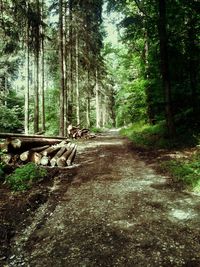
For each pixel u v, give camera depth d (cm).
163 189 848
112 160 1297
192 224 613
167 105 1580
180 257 494
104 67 4312
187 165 1007
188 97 1955
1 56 2408
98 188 877
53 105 3409
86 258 503
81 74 3553
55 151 1247
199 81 1877
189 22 1672
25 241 569
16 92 3881
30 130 3178
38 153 1150
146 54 2167
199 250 513
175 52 1725
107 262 488
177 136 1559
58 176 1019
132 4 1981
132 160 1281
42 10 2486
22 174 907
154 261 485
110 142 2011
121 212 689
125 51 3347
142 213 679
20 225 633
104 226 619
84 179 986
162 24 1583
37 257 512
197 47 1711
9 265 491
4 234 583
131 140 2030
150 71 1995
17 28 2128
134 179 966
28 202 741
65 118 2417
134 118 3020
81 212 697
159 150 1428
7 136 1118
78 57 3072
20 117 3528
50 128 3206
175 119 1897
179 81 1916
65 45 2481
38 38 2209
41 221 655
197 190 811
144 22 1755
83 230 605
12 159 1091
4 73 2722
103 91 4853
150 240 553
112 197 794
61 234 592
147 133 1989
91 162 1267
